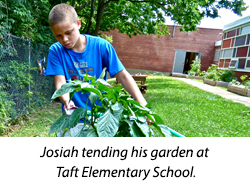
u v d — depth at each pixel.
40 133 3.93
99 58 1.57
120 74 1.54
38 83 5.91
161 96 8.21
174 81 13.73
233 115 5.64
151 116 1.05
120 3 9.59
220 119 5.17
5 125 4.28
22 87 4.81
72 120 0.96
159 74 20.31
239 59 13.95
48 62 1.57
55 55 1.56
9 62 4.54
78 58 1.55
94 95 0.99
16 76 4.80
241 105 6.93
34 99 5.68
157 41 20.17
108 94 1.00
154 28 10.10
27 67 5.31
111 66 1.55
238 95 9.58
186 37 19.91
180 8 8.33
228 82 12.87
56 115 5.32
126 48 20.38
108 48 1.56
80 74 1.57
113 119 0.92
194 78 18.58
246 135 4.10
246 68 13.12
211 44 19.84
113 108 0.94
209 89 11.22
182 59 20.61
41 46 6.18
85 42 1.56
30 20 4.81
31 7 5.20
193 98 7.88
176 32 19.92
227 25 15.91
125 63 20.56
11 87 4.52
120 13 9.97
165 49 20.23
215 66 16.77
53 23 1.24
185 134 3.93
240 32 14.19
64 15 1.24
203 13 8.61
